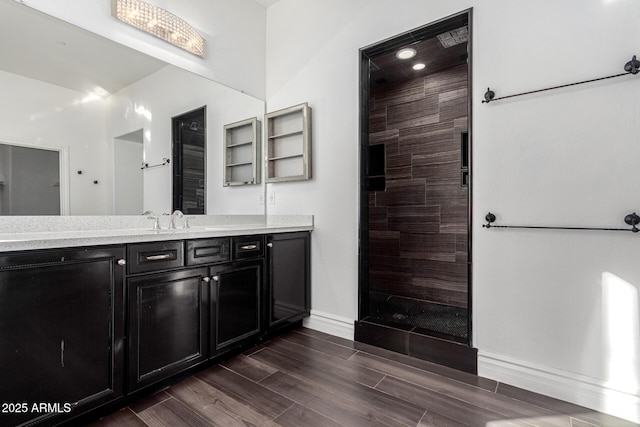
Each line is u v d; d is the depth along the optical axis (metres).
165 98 2.14
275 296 2.24
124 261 1.43
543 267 1.61
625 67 1.40
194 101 2.32
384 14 2.18
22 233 1.57
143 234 1.54
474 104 1.80
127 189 1.96
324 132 2.47
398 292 3.24
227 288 1.91
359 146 2.29
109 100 1.88
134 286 1.47
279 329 2.29
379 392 1.59
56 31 1.67
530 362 1.63
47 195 1.65
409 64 2.89
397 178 3.25
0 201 1.51
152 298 1.54
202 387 1.63
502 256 1.72
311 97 2.55
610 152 1.45
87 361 1.31
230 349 1.93
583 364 1.50
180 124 2.24
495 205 1.73
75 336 1.28
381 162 3.36
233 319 1.95
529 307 1.64
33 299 1.17
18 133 1.56
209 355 1.80
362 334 2.24
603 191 1.46
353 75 2.32
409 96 3.19
